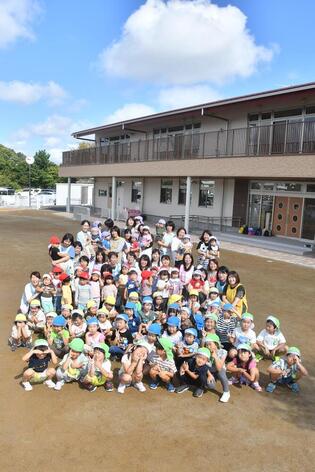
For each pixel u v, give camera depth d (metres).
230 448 3.67
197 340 5.25
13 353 5.48
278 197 17.33
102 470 3.30
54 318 5.45
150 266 7.32
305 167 13.36
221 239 17.56
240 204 18.73
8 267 10.86
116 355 5.44
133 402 4.43
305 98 14.74
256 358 5.52
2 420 3.95
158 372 4.71
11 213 29.84
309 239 16.11
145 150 21.34
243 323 5.43
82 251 7.92
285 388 4.87
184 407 4.36
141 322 5.66
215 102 16.66
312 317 7.48
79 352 4.54
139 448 3.62
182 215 21.72
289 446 3.74
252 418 4.19
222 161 16.45
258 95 14.85
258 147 15.66
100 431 3.85
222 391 4.76
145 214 24.92
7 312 7.14
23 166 61.94
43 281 6.30
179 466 3.40
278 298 8.68
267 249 15.34
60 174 31.03
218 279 6.89
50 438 3.70
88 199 40.69
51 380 4.70
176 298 6.14
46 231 19.62
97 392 4.61
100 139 29.50
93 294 6.38
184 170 18.41
